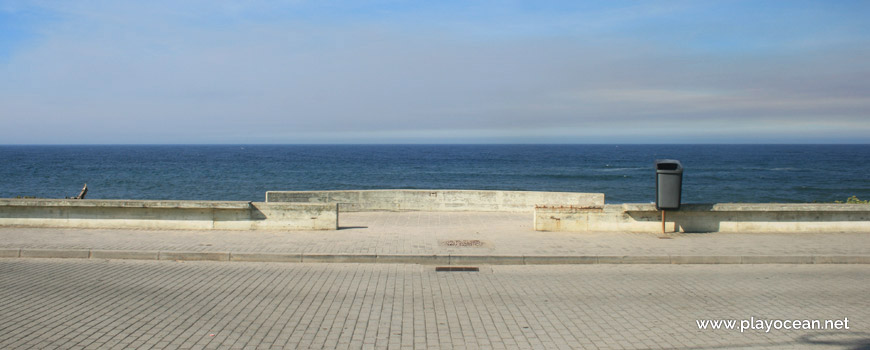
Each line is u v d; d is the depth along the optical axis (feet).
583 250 31.01
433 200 50.14
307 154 545.03
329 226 37.96
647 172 251.60
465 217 45.85
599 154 542.16
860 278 26.07
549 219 37.91
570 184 186.19
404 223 42.09
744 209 36.83
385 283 24.63
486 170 266.77
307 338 16.76
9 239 33.09
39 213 37.93
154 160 367.25
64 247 30.83
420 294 22.62
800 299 21.99
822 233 37.04
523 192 49.47
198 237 34.58
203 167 274.98
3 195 131.03
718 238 35.01
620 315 19.57
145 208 37.60
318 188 163.32
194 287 23.45
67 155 487.20
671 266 29.01
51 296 21.49
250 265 28.58
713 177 221.87
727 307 20.74
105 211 37.83
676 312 19.99
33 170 239.09
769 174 239.91
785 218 37.35
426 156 478.18
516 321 18.76
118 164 303.48
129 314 19.10
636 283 24.93
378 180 198.29
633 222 37.47
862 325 18.38
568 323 18.56
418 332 17.48
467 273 27.07
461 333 17.40
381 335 17.15
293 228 37.88
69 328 17.33
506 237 35.22
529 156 475.31
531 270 27.89
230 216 37.70
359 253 29.86
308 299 21.65
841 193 157.99
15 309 19.49
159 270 27.04
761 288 23.97
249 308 20.16
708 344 16.39
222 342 16.25
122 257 29.91
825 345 16.30
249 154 539.29
